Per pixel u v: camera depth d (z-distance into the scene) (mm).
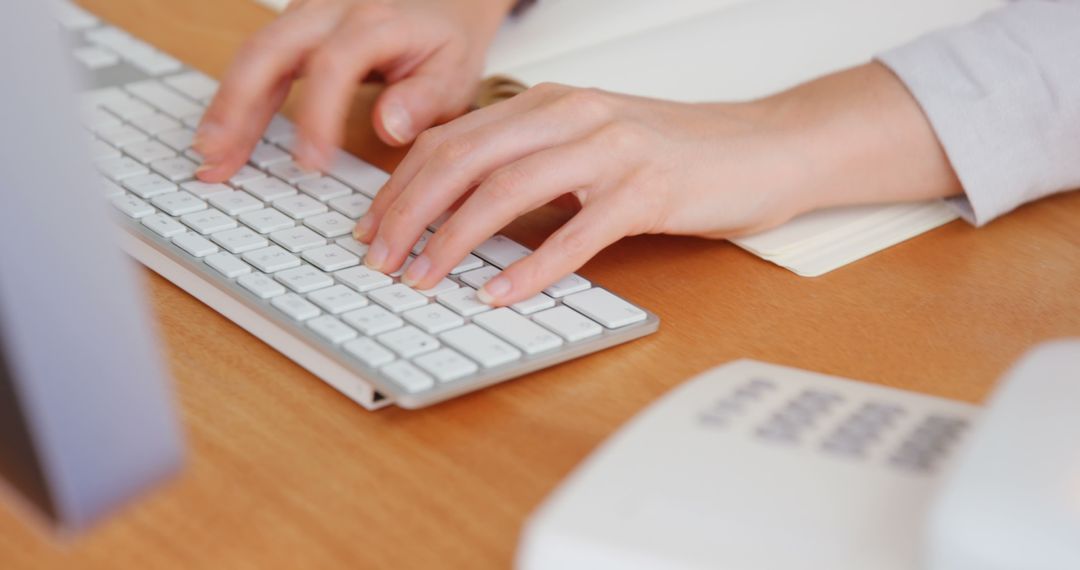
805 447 384
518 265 567
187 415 484
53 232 260
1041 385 354
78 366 269
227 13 993
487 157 598
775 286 614
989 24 717
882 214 693
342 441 473
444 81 767
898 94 691
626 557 337
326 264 578
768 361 545
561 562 344
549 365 528
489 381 502
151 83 806
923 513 333
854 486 363
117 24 954
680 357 547
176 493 435
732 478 365
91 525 282
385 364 496
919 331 575
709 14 901
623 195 597
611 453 378
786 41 852
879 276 626
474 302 557
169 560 401
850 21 882
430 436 479
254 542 411
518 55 835
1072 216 705
